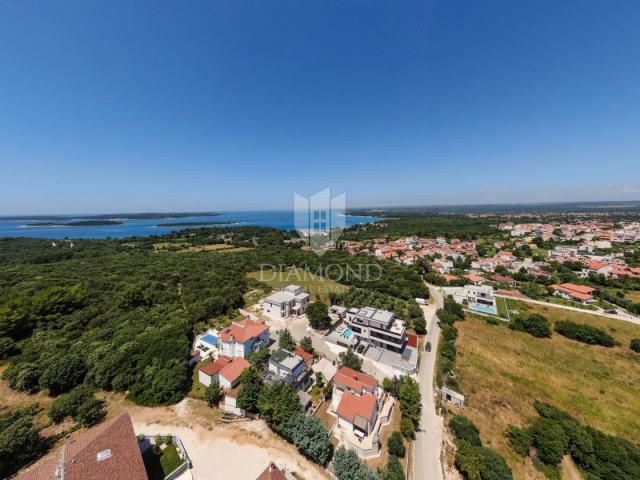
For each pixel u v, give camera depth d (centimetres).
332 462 2569
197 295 6588
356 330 5162
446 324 5903
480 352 5006
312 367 4303
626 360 4841
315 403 3503
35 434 2698
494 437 3222
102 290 6744
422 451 3017
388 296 7362
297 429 2766
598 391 4072
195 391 3641
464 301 7312
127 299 5972
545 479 2784
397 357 4662
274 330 5525
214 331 5306
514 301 7238
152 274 8175
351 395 3319
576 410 3709
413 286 7831
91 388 3556
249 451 2778
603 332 5378
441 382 4088
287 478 2512
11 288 6391
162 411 3284
